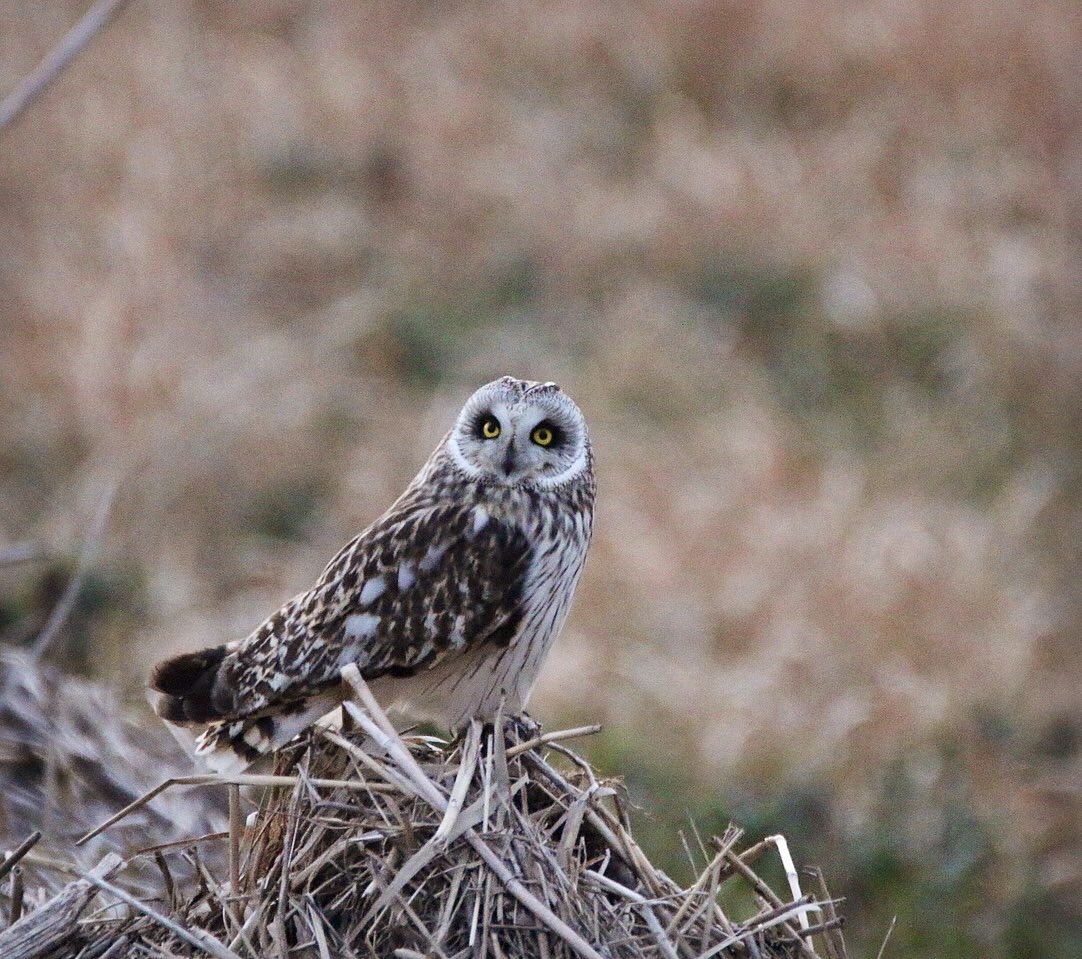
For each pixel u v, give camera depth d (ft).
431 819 20.34
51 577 38.60
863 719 39.34
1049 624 43.86
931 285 57.57
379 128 64.13
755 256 58.80
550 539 24.91
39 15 68.90
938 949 35.06
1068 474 50.39
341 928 20.17
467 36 70.03
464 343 54.54
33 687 29.60
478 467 24.95
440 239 59.62
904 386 54.54
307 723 23.93
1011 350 54.34
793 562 44.73
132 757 29.48
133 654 37.86
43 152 61.46
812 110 67.00
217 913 20.72
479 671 24.95
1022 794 38.63
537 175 62.54
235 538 46.09
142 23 69.26
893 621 42.73
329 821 20.47
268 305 55.98
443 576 24.34
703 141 64.39
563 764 35.58
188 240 57.00
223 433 48.21
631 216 60.23
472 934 19.72
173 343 51.24
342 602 24.07
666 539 45.80
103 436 47.91
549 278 58.23
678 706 39.91
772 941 20.74
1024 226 60.64
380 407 51.26
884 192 62.49
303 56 68.18
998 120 64.85
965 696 41.19
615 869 20.84
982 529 46.73
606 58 69.10
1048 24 67.15
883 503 48.42
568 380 53.16
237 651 24.11
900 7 69.15
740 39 69.46
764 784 37.65
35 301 53.31
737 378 53.88
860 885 36.06
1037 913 36.09
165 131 62.08
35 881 25.13
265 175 61.52
